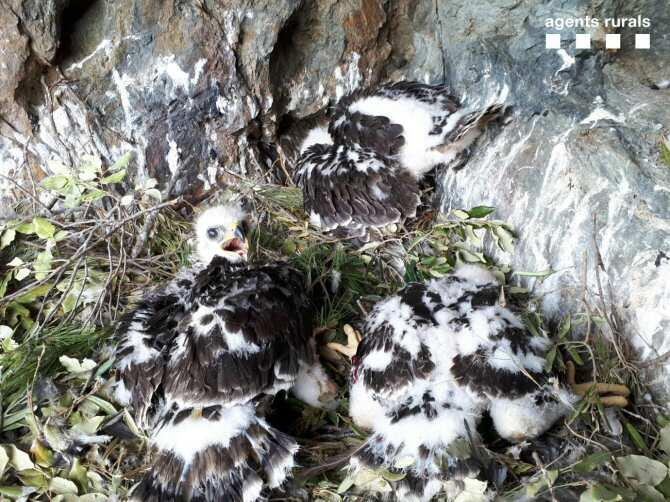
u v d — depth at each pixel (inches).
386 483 31.9
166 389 33.2
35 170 48.0
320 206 46.4
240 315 34.5
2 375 38.5
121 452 35.7
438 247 45.6
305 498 33.4
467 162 46.8
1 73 44.8
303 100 53.4
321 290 43.8
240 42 48.8
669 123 38.4
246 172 52.6
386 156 46.0
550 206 40.4
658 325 34.8
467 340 34.2
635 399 35.8
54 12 44.4
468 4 48.1
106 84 48.1
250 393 32.5
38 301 44.1
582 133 40.0
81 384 39.2
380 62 54.6
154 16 46.9
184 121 49.6
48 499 34.0
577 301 38.6
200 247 41.1
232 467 30.9
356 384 36.1
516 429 33.5
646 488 31.1
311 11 50.6
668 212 35.4
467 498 30.9
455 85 50.2
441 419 32.4
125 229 46.8
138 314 38.2
